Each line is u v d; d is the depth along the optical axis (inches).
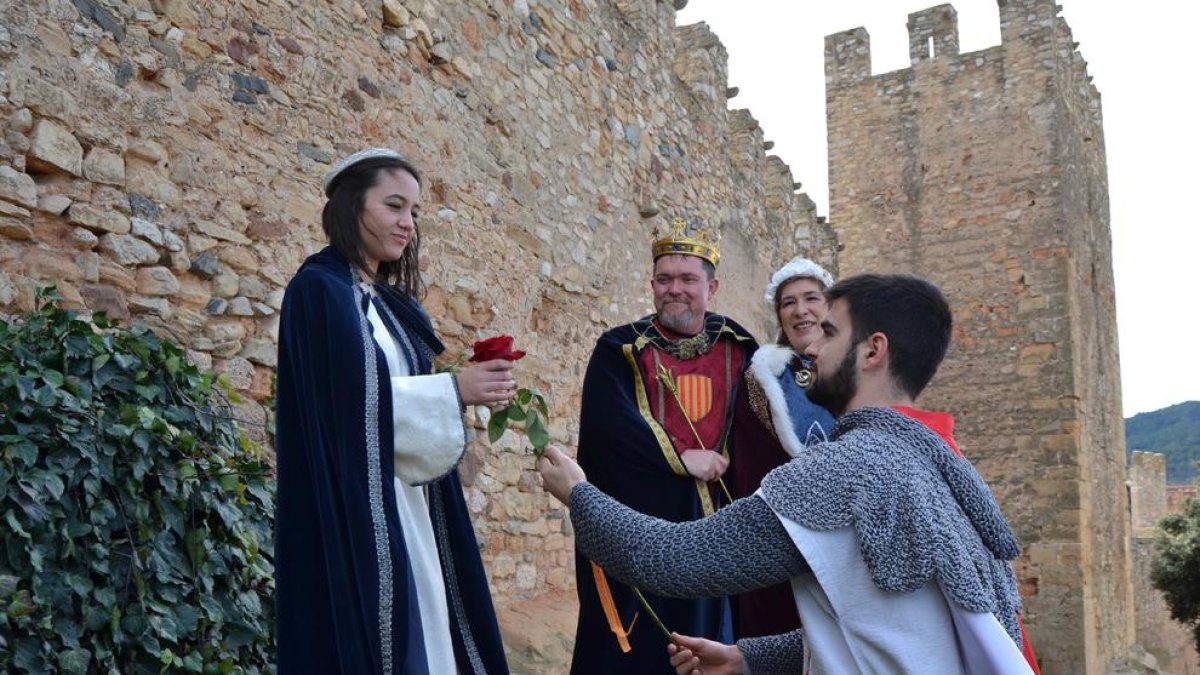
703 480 126.7
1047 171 614.2
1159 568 682.2
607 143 311.0
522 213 264.5
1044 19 627.8
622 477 127.3
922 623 66.8
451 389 91.9
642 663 122.3
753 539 70.4
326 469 86.7
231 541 137.3
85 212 151.6
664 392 133.3
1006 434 589.6
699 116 378.0
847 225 669.9
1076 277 613.6
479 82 251.4
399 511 95.4
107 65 157.8
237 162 179.6
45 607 112.6
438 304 229.3
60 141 148.8
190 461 133.0
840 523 67.9
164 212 164.9
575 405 281.9
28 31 145.9
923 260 642.2
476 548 103.0
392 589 85.5
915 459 70.4
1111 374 675.4
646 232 331.0
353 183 100.8
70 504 119.2
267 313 181.8
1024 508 574.9
